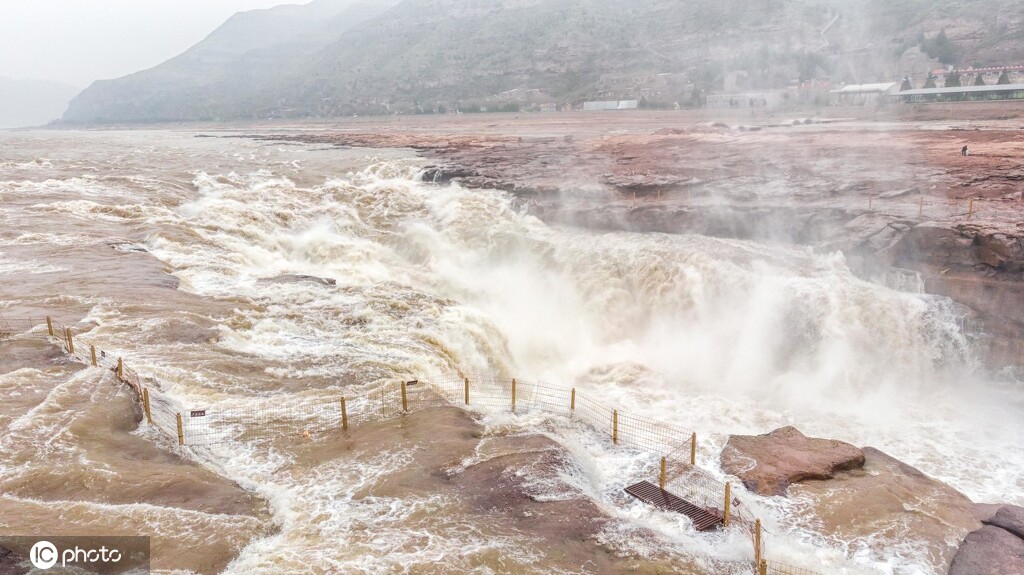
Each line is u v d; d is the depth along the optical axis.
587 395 22.61
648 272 29.39
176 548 10.18
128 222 34.69
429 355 20.95
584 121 117.06
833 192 33.62
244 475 13.07
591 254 31.47
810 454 15.28
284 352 19.94
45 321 20.22
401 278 31.41
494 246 34.75
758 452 15.41
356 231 37.75
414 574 9.78
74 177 46.94
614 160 50.62
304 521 11.30
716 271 27.78
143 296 23.09
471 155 59.84
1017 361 22.06
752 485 13.95
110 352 18.34
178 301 23.11
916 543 11.91
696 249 30.11
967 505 13.32
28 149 78.94
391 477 12.80
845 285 25.11
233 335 20.66
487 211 38.59
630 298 29.69
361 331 22.47
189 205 38.94
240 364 18.53
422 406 16.52
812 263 27.41
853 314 24.19
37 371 16.47
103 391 15.50
